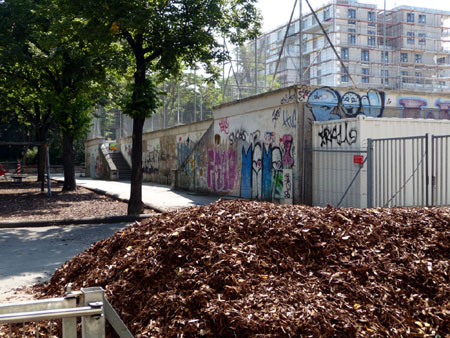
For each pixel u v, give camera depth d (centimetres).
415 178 1237
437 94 1564
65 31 1306
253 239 452
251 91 2227
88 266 523
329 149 1302
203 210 529
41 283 627
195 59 1397
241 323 339
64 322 240
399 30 6147
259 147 1595
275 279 399
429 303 386
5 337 382
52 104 2166
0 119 4138
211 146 1980
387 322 362
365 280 406
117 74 1914
